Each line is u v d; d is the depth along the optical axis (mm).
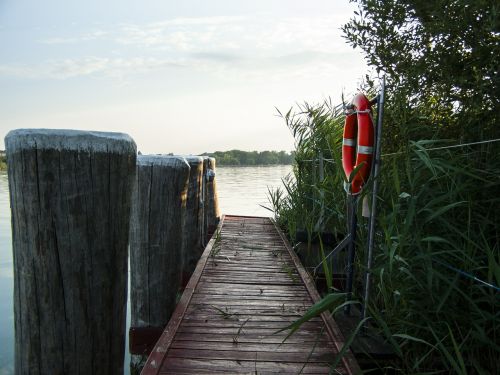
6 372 3822
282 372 2471
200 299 3779
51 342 1652
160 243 3416
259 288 4133
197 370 2477
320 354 2719
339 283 4297
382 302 3258
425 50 3740
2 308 5438
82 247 1657
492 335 2605
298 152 6234
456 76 3350
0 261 7695
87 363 1719
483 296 2584
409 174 2764
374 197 2955
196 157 5461
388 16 3770
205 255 5316
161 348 2707
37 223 1595
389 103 3861
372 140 3086
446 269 2740
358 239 3910
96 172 1663
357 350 2729
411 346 2750
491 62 2955
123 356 1933
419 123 3715
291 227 6051
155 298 3459
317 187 5066
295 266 4910
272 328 3137
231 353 2707
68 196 1615
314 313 2307
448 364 2600
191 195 5328
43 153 1575
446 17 3182
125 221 1812
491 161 2947
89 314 1703
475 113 3246
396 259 2619
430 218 2520
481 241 2736
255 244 6246
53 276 1625
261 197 17531
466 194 2826
